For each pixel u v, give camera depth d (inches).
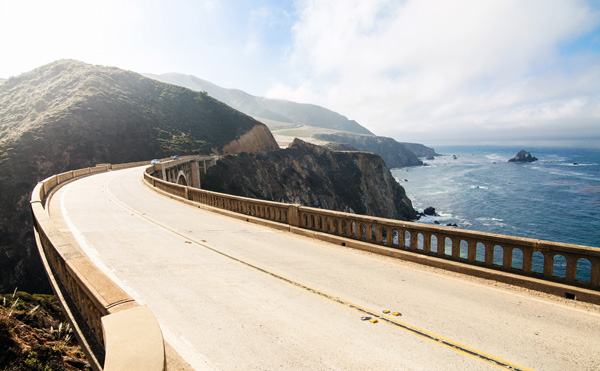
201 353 181.0
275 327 209.8
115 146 2544.3
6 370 267.0
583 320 219.6
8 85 3395.7
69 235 440.5
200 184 2630.4
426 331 205.9
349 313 229.8
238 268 322.0
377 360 175.3
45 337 356.8
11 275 1444.4
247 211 586.2
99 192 932.6
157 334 120.6
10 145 2027.6
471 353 182.5
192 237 448.8
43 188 736.3
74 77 3282.5
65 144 2284.7
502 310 234.4
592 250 244.2
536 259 1482.5
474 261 309.3
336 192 3545.8
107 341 115.3
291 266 329.4
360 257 359.6
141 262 335.9
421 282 287.3
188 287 273.1
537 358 178.1
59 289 252.2
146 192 968.3
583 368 169.8
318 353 181.6
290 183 3331.7
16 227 1599.4
